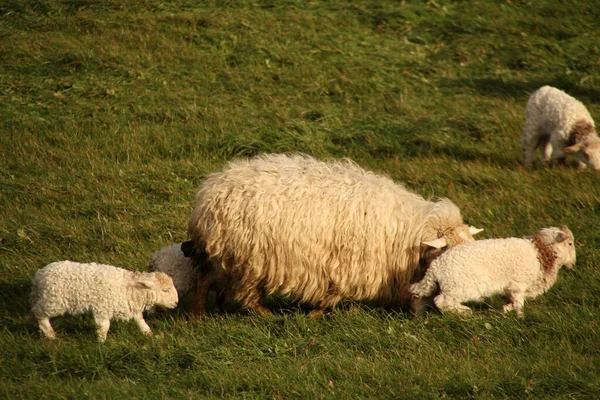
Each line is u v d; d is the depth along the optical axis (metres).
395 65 26.53
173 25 27.61
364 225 11.24
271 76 24.80
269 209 11.06
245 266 11.12
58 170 17.48
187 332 10.69
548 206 15.72
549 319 10.90
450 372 9.40
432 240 11.30
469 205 15.80
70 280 10.01
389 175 17.80
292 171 11.56
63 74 23.56
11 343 10.00
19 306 11.59
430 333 10.57
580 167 18.22
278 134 19.86
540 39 28.62
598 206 15.59
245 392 9.01
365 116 21.86
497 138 20.81
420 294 10.97
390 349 10.25
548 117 18.73
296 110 22.14
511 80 25.84
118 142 19.36
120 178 17.09
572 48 27.70
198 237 11.26
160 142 19.42
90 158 18.33
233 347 10.23
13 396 8.48
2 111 20.69
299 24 28.83
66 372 9.38
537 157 20.36
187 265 11.79
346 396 8.93
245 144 19.30
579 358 9.78
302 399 8.94
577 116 18.41
